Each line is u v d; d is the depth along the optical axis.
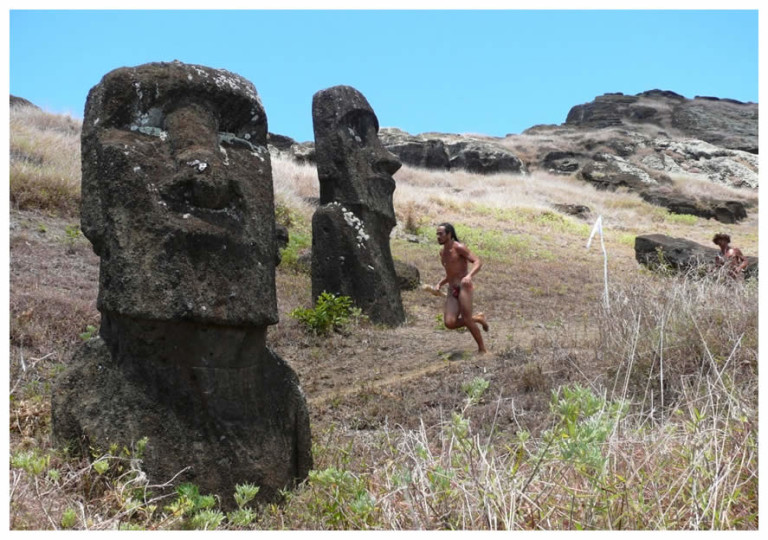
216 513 3.46
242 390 4.19
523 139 54.34
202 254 4.04
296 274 12.92
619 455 3.55
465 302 8.21
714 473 3.30
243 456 4.07
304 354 8.38
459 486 3.03
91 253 10.20
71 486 3.62
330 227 10.66
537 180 39.72
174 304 3.91
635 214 32.31
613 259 20.36
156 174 4.09
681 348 5.80
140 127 4.25
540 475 3.27
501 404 5.82
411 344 9.12
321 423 5.75
